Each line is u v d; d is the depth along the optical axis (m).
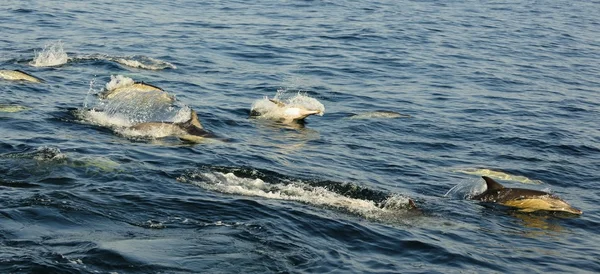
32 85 24.17
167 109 22.41
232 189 15.98
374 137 22.36
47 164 16.14
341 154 20.22
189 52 32.34
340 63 32.62
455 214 16.38
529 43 41.28
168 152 18.34
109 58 29.34
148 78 27.12
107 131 19.80
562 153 22.25
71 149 17.77
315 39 37.34
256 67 30.75
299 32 38.78
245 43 35.12
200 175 16.69
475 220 16.17
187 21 39.66
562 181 19.75
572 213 17.16
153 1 45.22
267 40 36.16
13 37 32.75
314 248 13.45
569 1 58.97
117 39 33.91
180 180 16.22
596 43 42.94
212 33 36.91
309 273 12.38
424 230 15.08
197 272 11.84
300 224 14.43
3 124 19.47
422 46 37.84
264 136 21.30
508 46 39.91
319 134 22.14
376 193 16.92
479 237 15.15
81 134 19.28
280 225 14.22
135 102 22.33
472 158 21.14
